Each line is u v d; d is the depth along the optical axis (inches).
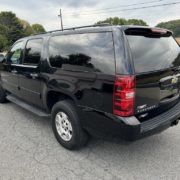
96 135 119.3
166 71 119.2
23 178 109.9
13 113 201.8
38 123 178.4
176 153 131.6
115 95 101.8
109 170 116.3
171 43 135.4
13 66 186.2
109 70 104.1
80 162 123.5
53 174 113.0
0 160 125.3
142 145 141.5
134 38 108.4
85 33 120.3
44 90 148.3
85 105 117.5
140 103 105.9
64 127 135.5
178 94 138.3
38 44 156.6
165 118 119.9
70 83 124.3
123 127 102.2
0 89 223.3
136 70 102.2
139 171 115.0
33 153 132.7
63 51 132.5
